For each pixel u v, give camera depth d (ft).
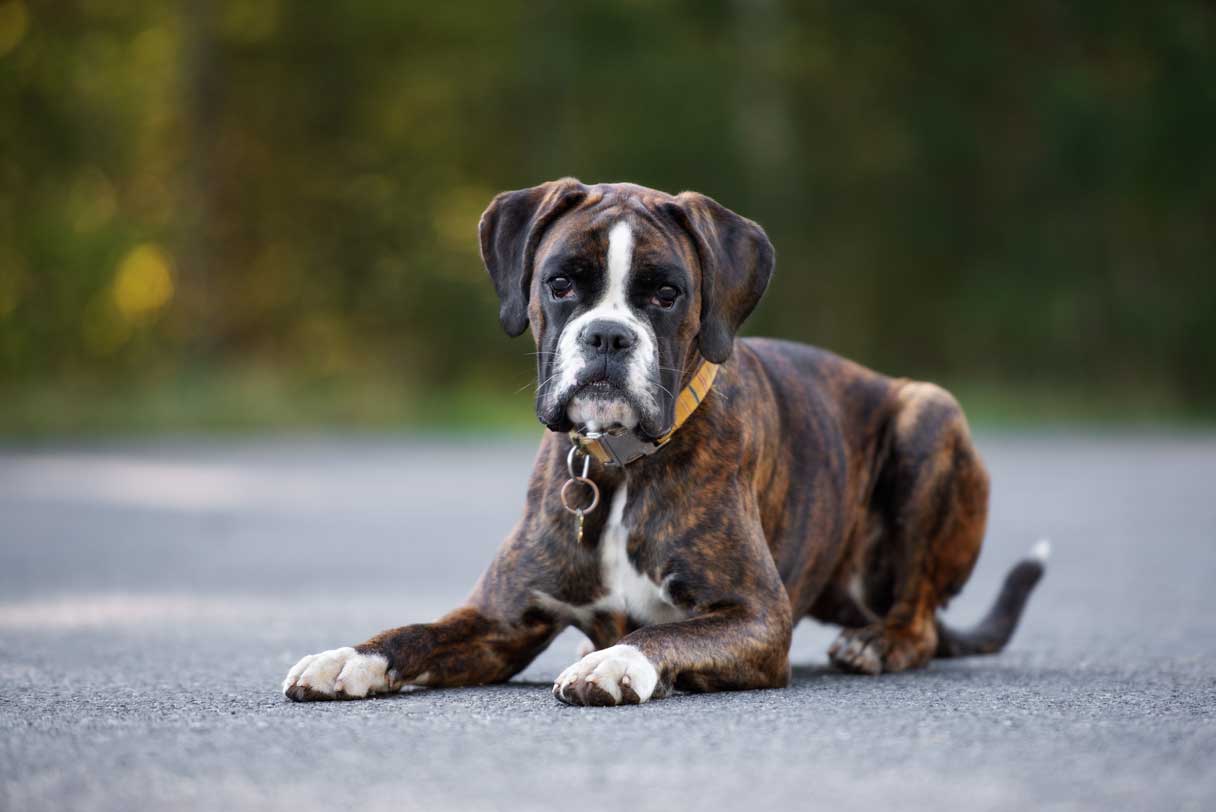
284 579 29.37
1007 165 113.70
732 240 16.70
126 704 13.99
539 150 112.47
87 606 24.52
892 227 114.11
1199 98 107.34
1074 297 108.68
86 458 63.46
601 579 16.05
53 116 98.94
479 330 109.19
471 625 15.93
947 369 115.85
